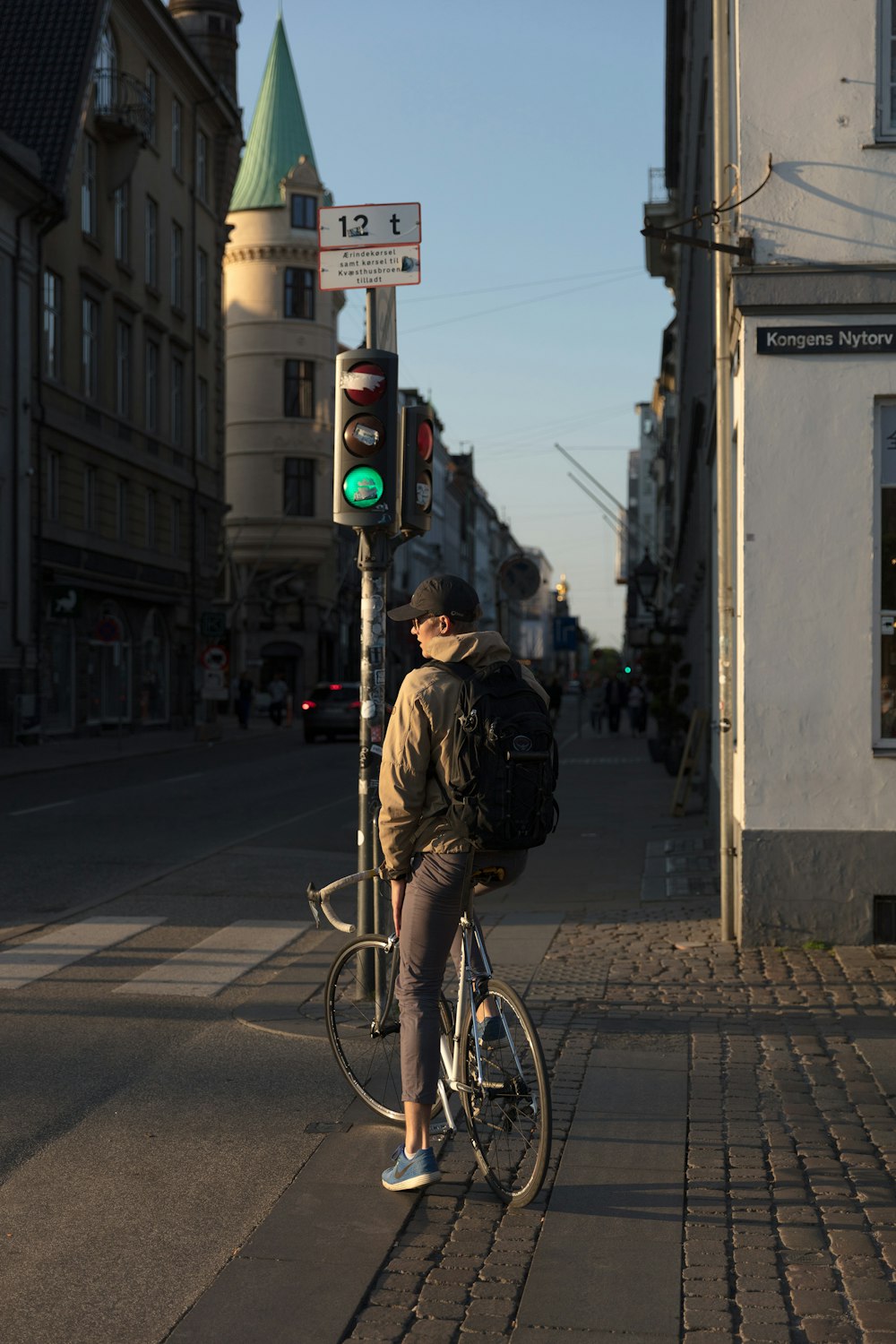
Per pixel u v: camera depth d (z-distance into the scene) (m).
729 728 9.07
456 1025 4.70
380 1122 5.29
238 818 17.52
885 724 8.47
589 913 9.98
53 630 36.47
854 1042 6.39
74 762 28.27
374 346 7.16
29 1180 4.67
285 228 66.19
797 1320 3.63
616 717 42.44
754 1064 6.06
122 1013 7.07
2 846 14.36
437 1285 3.85
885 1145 4.99
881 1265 3.96
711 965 8.03
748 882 8.48
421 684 4.45
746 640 8.47
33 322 34.12
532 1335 3.55
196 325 48.16
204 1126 5.24
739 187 8.65
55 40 36.09
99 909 10.43
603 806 18.44
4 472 32.56
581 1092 5.65
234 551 66.75
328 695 39.81
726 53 9.09
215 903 10.75
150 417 44.22
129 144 39.47
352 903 10.80
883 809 8.38
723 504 9.13
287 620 67.19
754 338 8.47
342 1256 4.03
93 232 38.88
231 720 58.06
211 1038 6.57
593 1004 7.13
